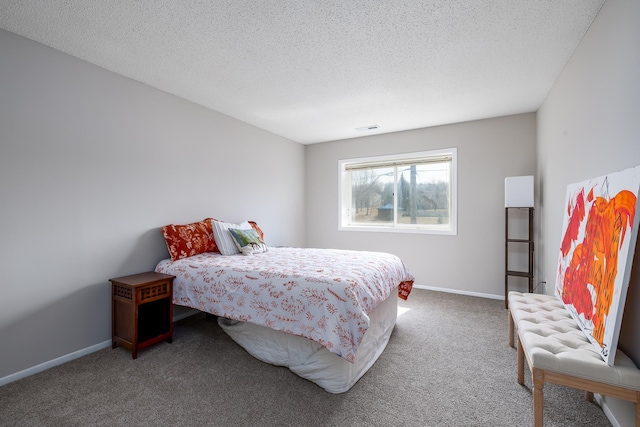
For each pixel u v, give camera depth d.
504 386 1.91
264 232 4.32
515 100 3.26
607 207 1.52
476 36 2.07
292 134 4.61
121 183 2.63
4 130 1.97
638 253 1.37
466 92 3.04
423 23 1.93
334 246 5.02
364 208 4.94
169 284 2.56
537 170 3.58
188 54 2.31
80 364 2.21
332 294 1.91
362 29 1.99
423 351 2.39
